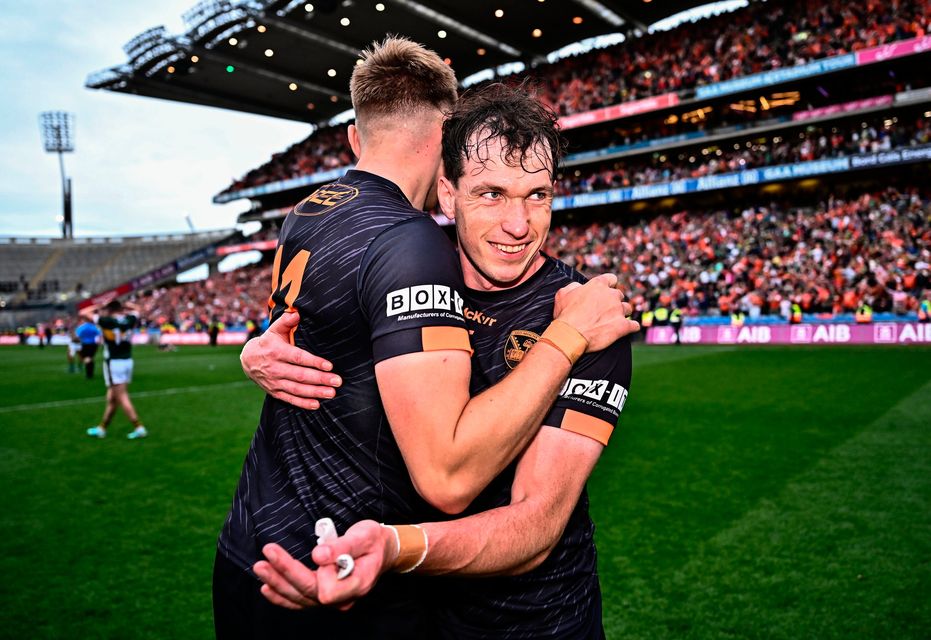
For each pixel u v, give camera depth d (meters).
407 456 1.17
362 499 1.33
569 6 28.59
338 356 1.33
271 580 1.02
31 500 5.62
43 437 8.45
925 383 10.18
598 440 1.38
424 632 1.43
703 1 29.09
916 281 18.92
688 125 28.97
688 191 26.55
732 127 26.41
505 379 1.25
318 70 35.47
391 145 1.54
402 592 1.39
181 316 38.53
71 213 57.12
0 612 3.52
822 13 24.91
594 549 1.62
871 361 13.59
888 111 23.64
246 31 30.11
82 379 16.45
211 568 4.12
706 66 27.11
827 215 23.42
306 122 45.09
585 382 1.37
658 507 4.97
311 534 1.34
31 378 16.86
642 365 14.77
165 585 3.87
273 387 1.36
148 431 8.74
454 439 1.15
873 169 24.41
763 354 16.39
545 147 1.37
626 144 29.27
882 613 3.25
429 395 1.16
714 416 8.39
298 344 1.39
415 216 1.36
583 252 29.00
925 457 5.99
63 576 4.00
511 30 31.11
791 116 25.00
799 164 23.98
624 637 3.12
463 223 1.40
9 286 51.53
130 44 33.31
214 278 43.97
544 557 1.31
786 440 6.89
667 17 30.72
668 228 27.48
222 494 5.73
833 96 25.81
